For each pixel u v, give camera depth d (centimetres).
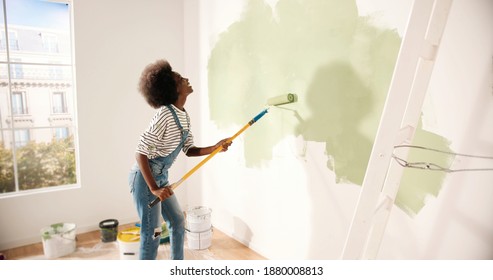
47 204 277
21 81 604
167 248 258
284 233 225
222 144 204
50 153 672
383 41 155
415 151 146
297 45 201
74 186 292
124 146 308
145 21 305
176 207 200
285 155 218
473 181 128
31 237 272
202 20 292
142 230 190
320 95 189
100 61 288
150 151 179
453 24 131
